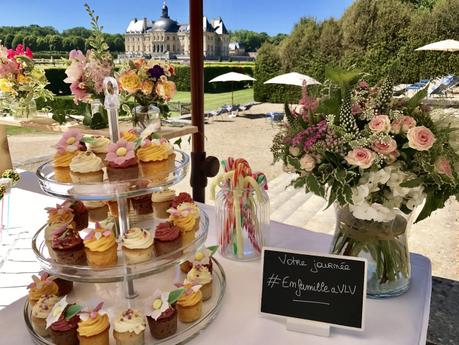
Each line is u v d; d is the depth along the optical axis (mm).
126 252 909
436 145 777
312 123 874
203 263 1016
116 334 792
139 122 1590
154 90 1592
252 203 1126
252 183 1118
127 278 862
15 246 1287
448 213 3582
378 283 925
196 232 1038
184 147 4684
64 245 903
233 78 10195
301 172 877
